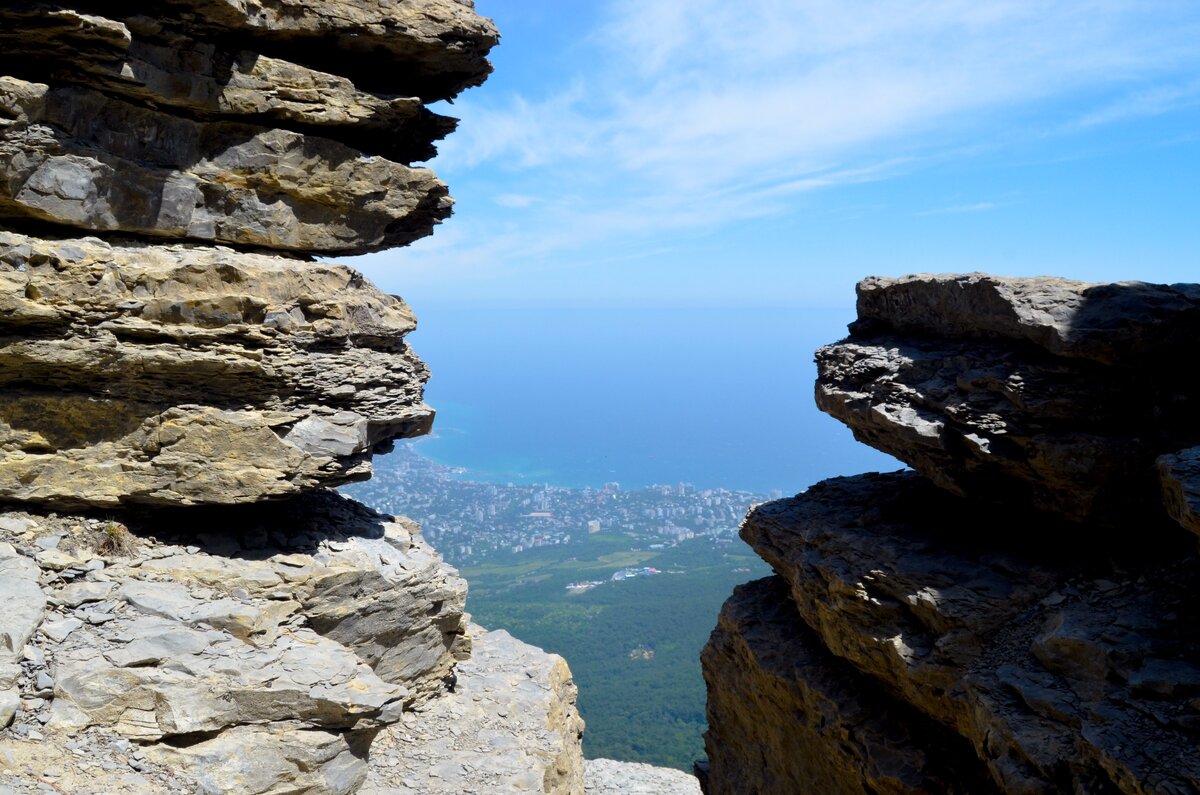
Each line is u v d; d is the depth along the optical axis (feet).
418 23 66.49
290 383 61.87
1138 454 50.49
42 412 58.80
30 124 54.95
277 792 48.91
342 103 65.87
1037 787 42.57
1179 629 45.29
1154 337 50.49
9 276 55.62
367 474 67.21
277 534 66.44
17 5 52.65
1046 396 52.42
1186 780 37.65
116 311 57.62
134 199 59.67
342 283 65.57
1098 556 53.36
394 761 65.46
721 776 81.15
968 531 60.29
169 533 63.41
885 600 57.00
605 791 99.91
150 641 51.39
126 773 44.42
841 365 68.49
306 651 56.18
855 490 74.79
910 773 54.65
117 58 55.67
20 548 56.54
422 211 73.97
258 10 60.18
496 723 72.59
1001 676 47.88
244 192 64.18
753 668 71.92
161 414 60.39
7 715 44.29
